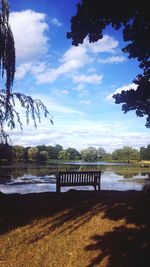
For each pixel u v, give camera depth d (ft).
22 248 24.12
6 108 36.09
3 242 24.90
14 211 31.73
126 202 35.81
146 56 34.73
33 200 36.70
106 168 230.89
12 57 35.88
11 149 38.01
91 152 547.90
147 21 25.86
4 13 35.63
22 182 98.99
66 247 24.32
